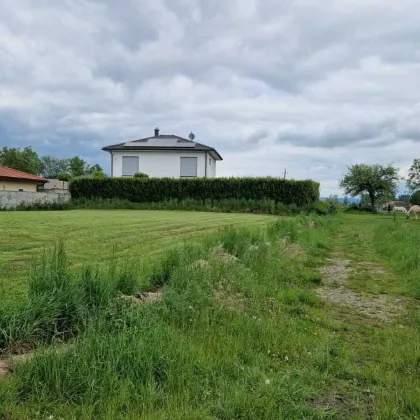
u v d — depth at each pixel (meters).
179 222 14.46
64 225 11.76
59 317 3.60
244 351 3.60
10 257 6.77
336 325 4.71
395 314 5.29
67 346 3.12
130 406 2.62
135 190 26.98
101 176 28.73
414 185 43.16
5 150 65.12
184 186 26.77
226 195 26.31
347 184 47.97
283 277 6.79
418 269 7.37
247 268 6.52
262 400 2.77
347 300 5.95
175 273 5.22
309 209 25.14
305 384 3.15
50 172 82.81
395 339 4.26
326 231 15.34
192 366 3.12
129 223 13.24
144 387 2.80
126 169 32.44
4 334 3.17
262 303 5.14
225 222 15.73
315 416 2.72
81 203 25.14
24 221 12.53
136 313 3.74
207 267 5.71
